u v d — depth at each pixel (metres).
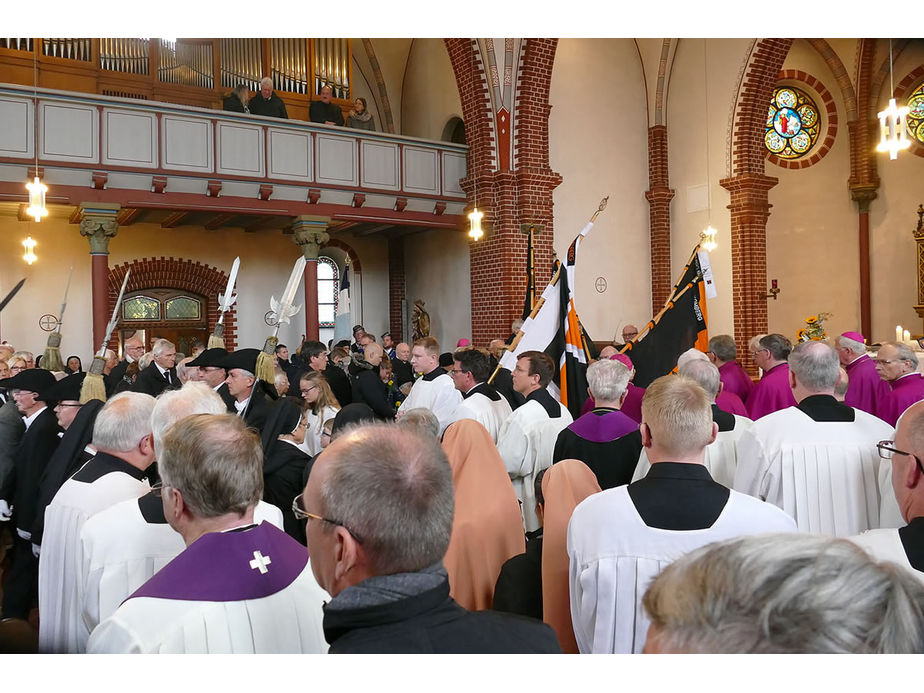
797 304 17.64
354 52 16.48
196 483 1.68
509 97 13.54
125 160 10.85
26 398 4.10
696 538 1.88
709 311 15.15
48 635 2.41
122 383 7.11
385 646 1.16
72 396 3.98
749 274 14.39
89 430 3.59
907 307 16.70
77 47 13.03
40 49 12.78
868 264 17.12
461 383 5.07
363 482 1.25
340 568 1.26
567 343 5.02
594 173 15.15
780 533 0.79
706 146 15.12
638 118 15.98
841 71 17.17
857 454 2.88
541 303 5.14
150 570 2.07
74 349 13.20
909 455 1.82
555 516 2.30
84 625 2.32
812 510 2.88
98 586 2.02
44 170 10.29
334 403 5.14
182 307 14.52
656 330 5.75
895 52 16.80
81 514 2.37
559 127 14.67
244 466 1.72
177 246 14.32
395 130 16.73
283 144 12.21
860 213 17.25
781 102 17.69
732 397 4.59
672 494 1.95
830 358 3.01
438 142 13.81
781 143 17.70
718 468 3.45
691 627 0.73
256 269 15.14
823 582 0.70
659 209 15.81
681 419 1.98
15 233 12.83
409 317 16.61
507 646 1.19
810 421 2.96
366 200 12.98
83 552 2.08
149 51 13.59
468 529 2.27
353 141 12.90
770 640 0.69
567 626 2.21
